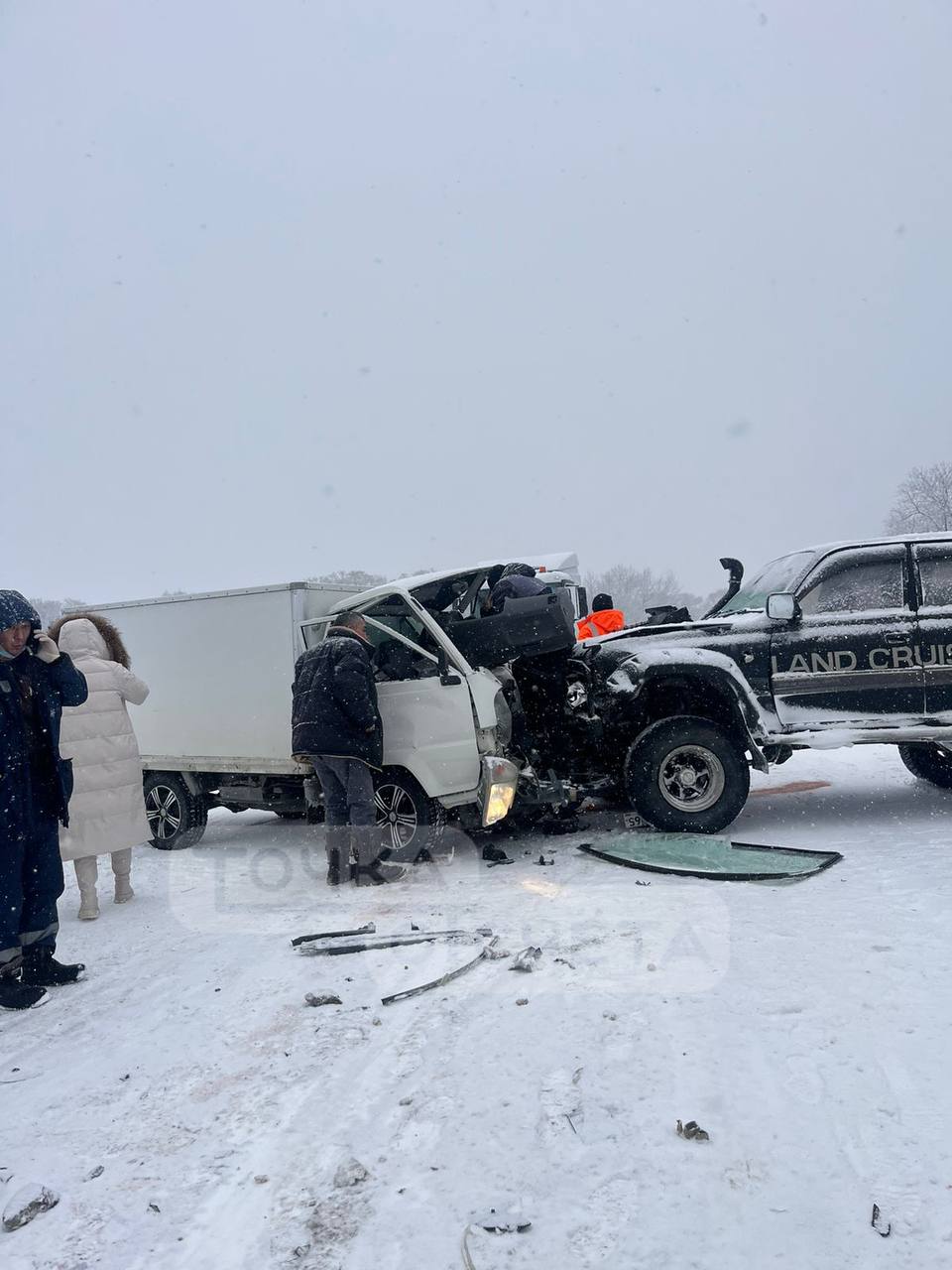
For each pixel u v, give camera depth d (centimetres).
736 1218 243
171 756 861
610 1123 292
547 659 762
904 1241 230
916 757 870
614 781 750
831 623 720
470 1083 327
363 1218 259
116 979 492
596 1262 232
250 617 813
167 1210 273
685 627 751
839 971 396
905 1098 292
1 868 462
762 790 925
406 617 740
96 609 895
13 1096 359
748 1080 311
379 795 723
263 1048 379
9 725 467
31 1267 251
